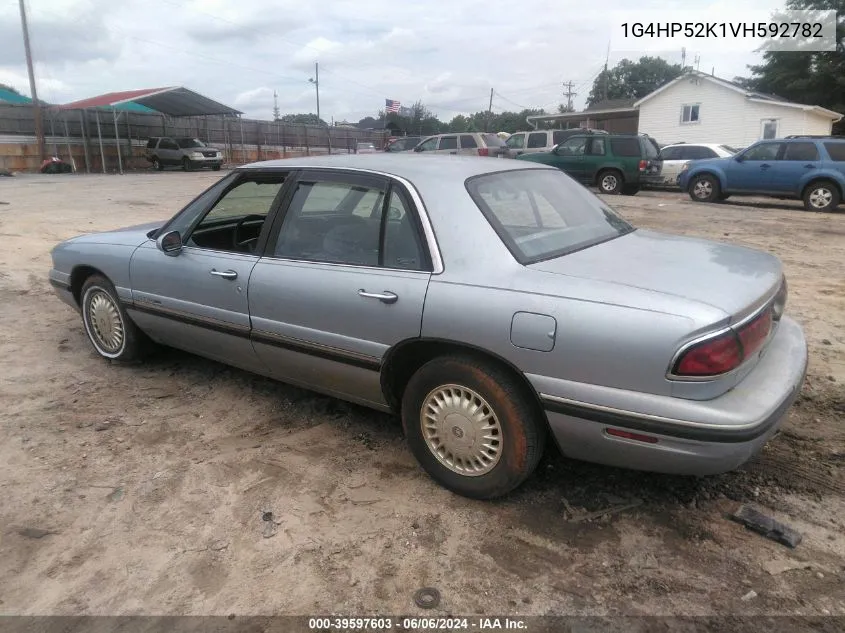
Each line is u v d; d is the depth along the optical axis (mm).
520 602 2521
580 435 2766
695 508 3072
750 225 12281
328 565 2738
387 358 3207
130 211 14281
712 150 19547
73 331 5801
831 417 3926
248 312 3762
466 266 2979
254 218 4098
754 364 2816
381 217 3291
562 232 3348
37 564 2768
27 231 11383
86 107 30875
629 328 2559
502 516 3047
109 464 3535
